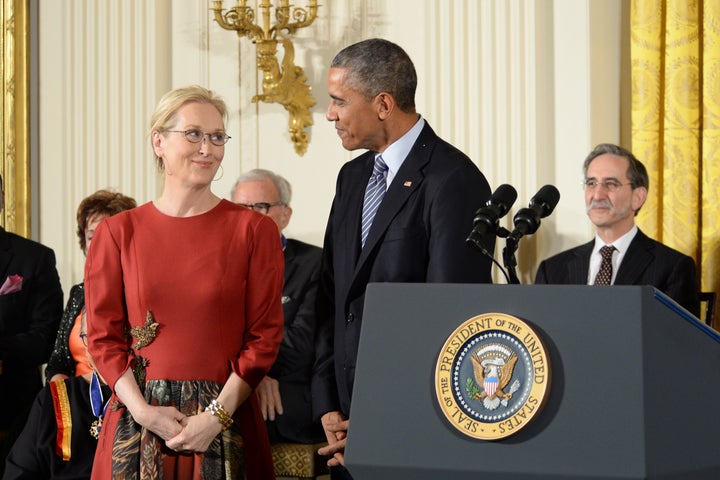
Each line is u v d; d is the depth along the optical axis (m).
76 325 5.17
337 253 3.78
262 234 3.56
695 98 5.46
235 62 6.12
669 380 1.98
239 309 3.49
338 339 3.70
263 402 4.77
